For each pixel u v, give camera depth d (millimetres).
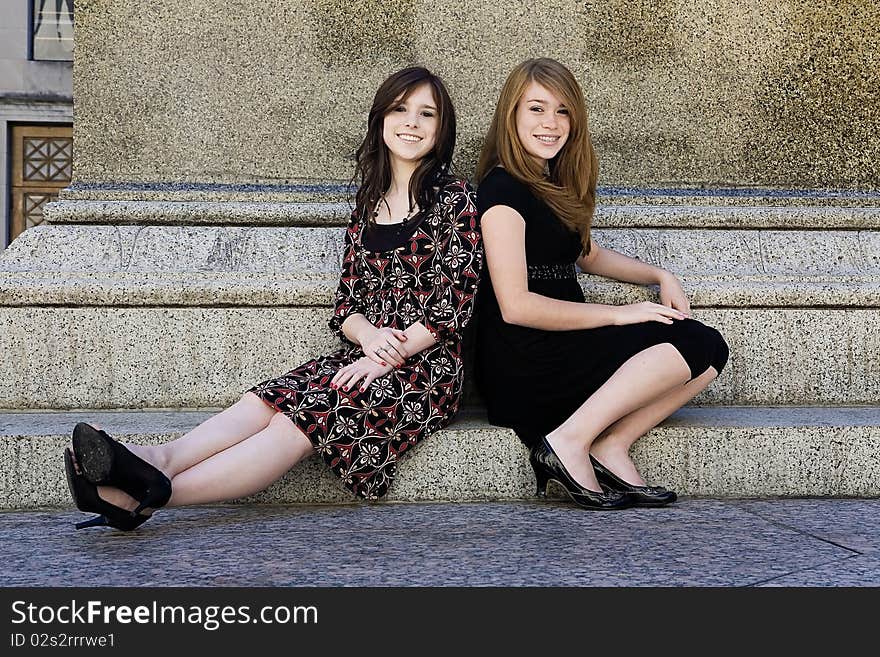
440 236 2441
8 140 8484
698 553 1992
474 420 2621
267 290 2756
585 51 3191
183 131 3096
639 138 3215
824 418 2666
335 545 2055
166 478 2062
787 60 3248
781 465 2564
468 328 2820
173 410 2748
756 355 2879
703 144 3230
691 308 2867
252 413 2293
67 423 2543
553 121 2512
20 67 8453
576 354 2459
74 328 2727
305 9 3111
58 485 2410
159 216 2965
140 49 3082
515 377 2500
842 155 3270
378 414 2363
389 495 2479
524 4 3172
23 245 2871
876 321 2906
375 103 2525
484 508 2422
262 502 2467
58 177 8539
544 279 2533
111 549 2020
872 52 3270
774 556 1972
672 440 2531
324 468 2463
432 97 2494
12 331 2713
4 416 2658
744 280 2922
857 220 3123
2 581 1783
